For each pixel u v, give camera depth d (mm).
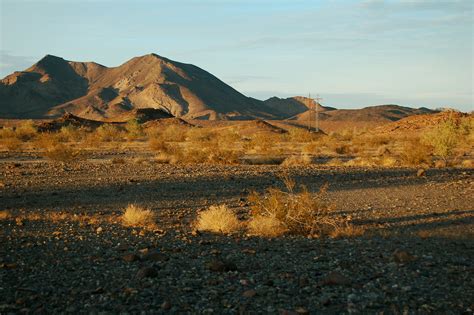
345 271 7883
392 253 9086
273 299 6582
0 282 7359
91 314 6035
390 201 16734
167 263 8500
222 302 6477
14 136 77062
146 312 6121
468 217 13547
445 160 32656
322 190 14703
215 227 12023
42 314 6051
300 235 11352
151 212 14383
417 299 6539
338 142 63531
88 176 24188
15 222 13094
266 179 22531
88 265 8398
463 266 8164
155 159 34188
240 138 83500
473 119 54500
